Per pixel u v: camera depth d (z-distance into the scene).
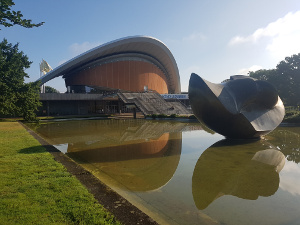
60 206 3.55
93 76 54.06
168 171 6.73
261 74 46.31
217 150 9.58
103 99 45.00
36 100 24.44
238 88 11.42
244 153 8.91
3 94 14.48
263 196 4.82
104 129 18.81
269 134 13.70
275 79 36.47
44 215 3.26
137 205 4.37
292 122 18.20
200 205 4.39
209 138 13.15
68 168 5.77
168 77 78.50
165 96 48.66
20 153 7.46
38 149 8.12
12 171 5.39
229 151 9.33
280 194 4.92
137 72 61.34
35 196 3.91
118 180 5.95
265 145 10.41
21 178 4.87
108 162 7.87
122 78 58.28
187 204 4.43
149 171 6.76
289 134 13.67
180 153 9.20
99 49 48.84
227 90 11.29
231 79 12.58
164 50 62.19
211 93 10.38
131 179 6.03
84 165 7.52
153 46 59.06
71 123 25.62
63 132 17.00
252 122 10.91
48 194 4.00
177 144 11.29
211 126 11.43
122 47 53.91
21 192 4.11
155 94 43.28
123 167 7.23
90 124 24.00
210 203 4.48
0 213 3.29
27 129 15.32
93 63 53.97
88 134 15.66
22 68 24.20
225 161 7.77
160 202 4.52
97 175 6.39
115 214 3.35
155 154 9.09
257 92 11.38
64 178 4.90
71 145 11.40
